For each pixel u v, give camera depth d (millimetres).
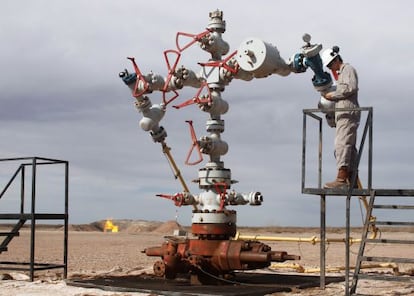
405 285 14172
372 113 11719
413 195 11359
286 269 18188
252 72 13617
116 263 22344
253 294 12070
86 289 13211
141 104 14555
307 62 13398
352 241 15773
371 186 11695
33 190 14930
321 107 13586
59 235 53031
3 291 13039
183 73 14391
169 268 13414
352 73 12188
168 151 14914
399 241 11125
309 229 86938
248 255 13148
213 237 13758
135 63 14430
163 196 14180
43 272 18422
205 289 12523
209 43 14133
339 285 13930
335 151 12359
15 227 15484
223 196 13781
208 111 14102
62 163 15609
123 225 89875
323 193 12094
